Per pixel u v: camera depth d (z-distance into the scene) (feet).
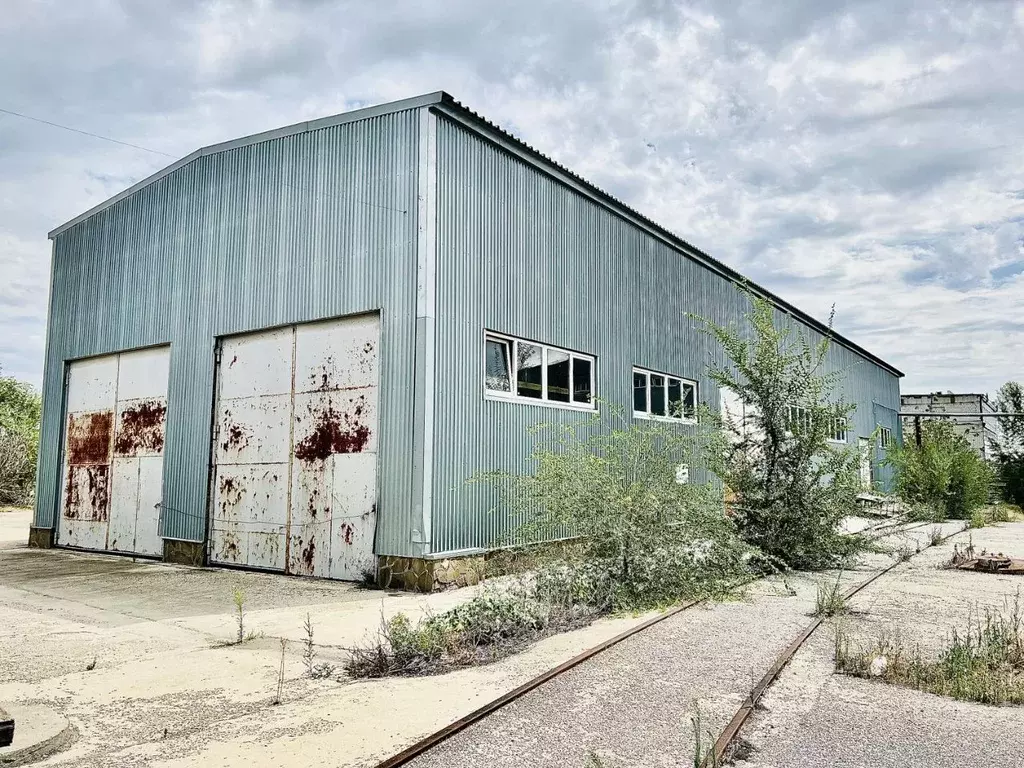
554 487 28.25
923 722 14.10
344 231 33.58
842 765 12.13
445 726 13.80
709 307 55.21
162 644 20.98
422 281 30.35
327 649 20.02
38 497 48.85
